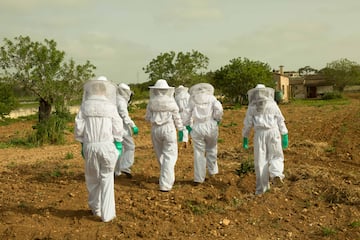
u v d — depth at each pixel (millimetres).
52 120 17125
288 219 6941
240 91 41531
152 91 8570
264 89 8203
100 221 6812
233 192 8211
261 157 8203
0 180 9617
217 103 8891
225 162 11000
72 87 21859
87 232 6328
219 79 42812
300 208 7414
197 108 8891
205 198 8016
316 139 15477
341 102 44125
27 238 6199
